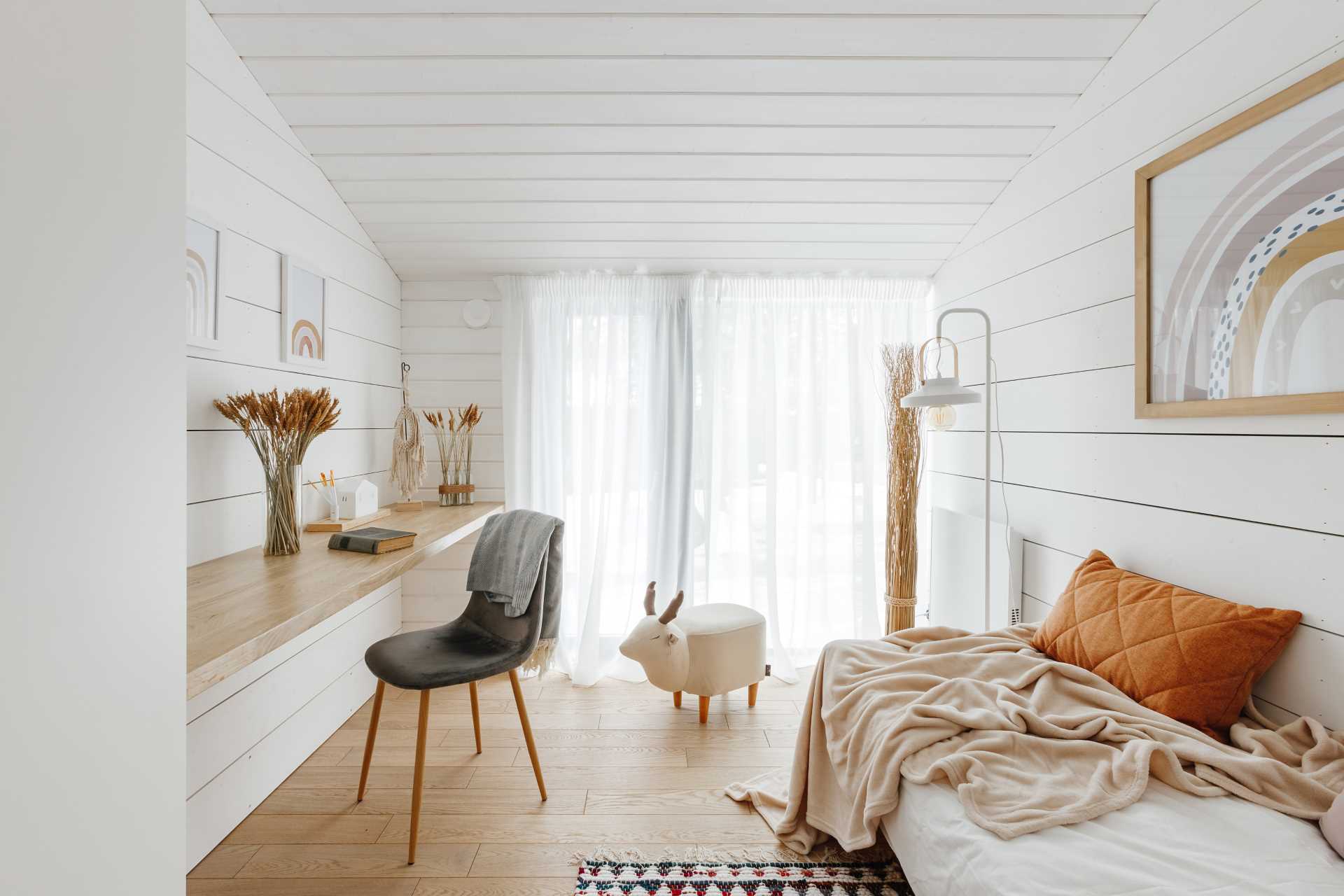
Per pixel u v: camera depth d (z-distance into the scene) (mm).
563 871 1835
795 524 3406
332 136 2451
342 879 1792
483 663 2000
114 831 564
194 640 1221
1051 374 2408
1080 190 2254
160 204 613
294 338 2393
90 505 540
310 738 2461
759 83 2264
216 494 1977
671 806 2145
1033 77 2197
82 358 531
